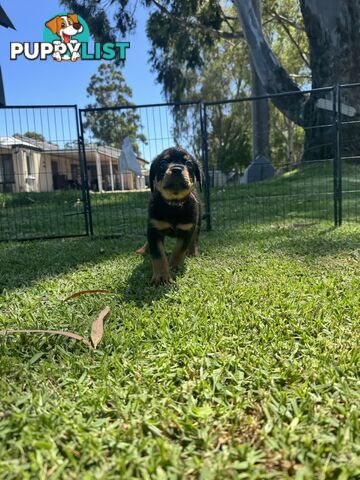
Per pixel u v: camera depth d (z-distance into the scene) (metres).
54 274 1.51
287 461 0.54
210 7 8.30
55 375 0.77
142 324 1.00
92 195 3.90
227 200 3.71
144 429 0.62
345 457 0.54
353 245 1.80
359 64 5.04
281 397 0.68
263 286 1.26
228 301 1.15
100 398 0.68
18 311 1.10
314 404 0.67
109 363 0.80
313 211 3.00
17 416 0.62
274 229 2.35
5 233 2.67
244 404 0.67
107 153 4.40
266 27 11.27
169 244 2.04
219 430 0.61
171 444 0.58
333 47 5.03
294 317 1.01
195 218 1.47
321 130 4.83
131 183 4.79
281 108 5.88
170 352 0.84
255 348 0.85
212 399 0.69
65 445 0.57
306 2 5.11
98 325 0.95
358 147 4.12
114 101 15.76
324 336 0.91
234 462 0.54
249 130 13.44
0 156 4.44
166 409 0.65
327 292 1.19
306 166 4.28
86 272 1.52
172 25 8.64
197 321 0.99
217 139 13.35
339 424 0.61
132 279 1.39
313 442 0.58
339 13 4.92
